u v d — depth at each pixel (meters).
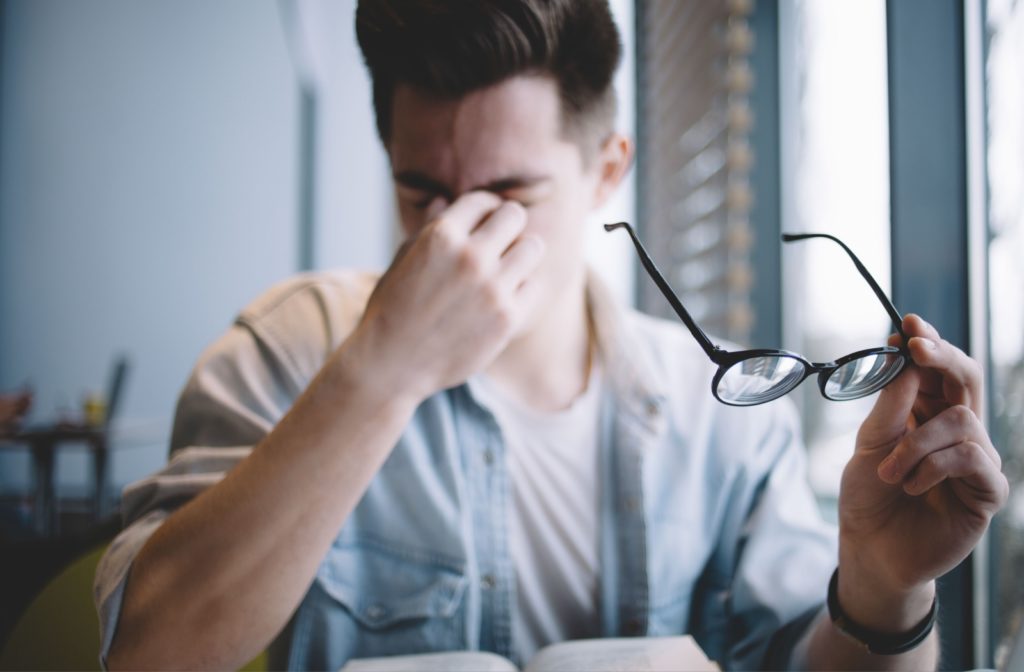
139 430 3.11
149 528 0.66
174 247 4.35
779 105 1.77
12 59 4.29
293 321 0.87
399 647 0.78
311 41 4.12
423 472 0.82
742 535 0.88
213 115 4.36
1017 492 0.95
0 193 4.29
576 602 0.83
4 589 1.06
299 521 0.54
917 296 1.03
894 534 0.56
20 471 4.18
